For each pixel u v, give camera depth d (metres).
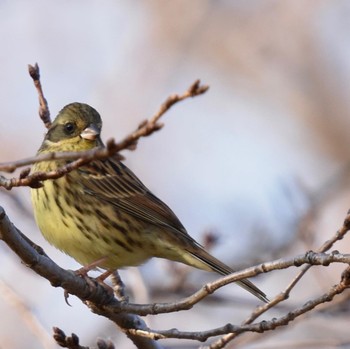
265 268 8.71
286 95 21.33
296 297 16.17
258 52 21.39
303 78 21.44
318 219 16.84
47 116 11.80
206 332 9.42
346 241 18.00
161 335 9.66
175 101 7.32
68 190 12.03
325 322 15.09
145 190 12.55
